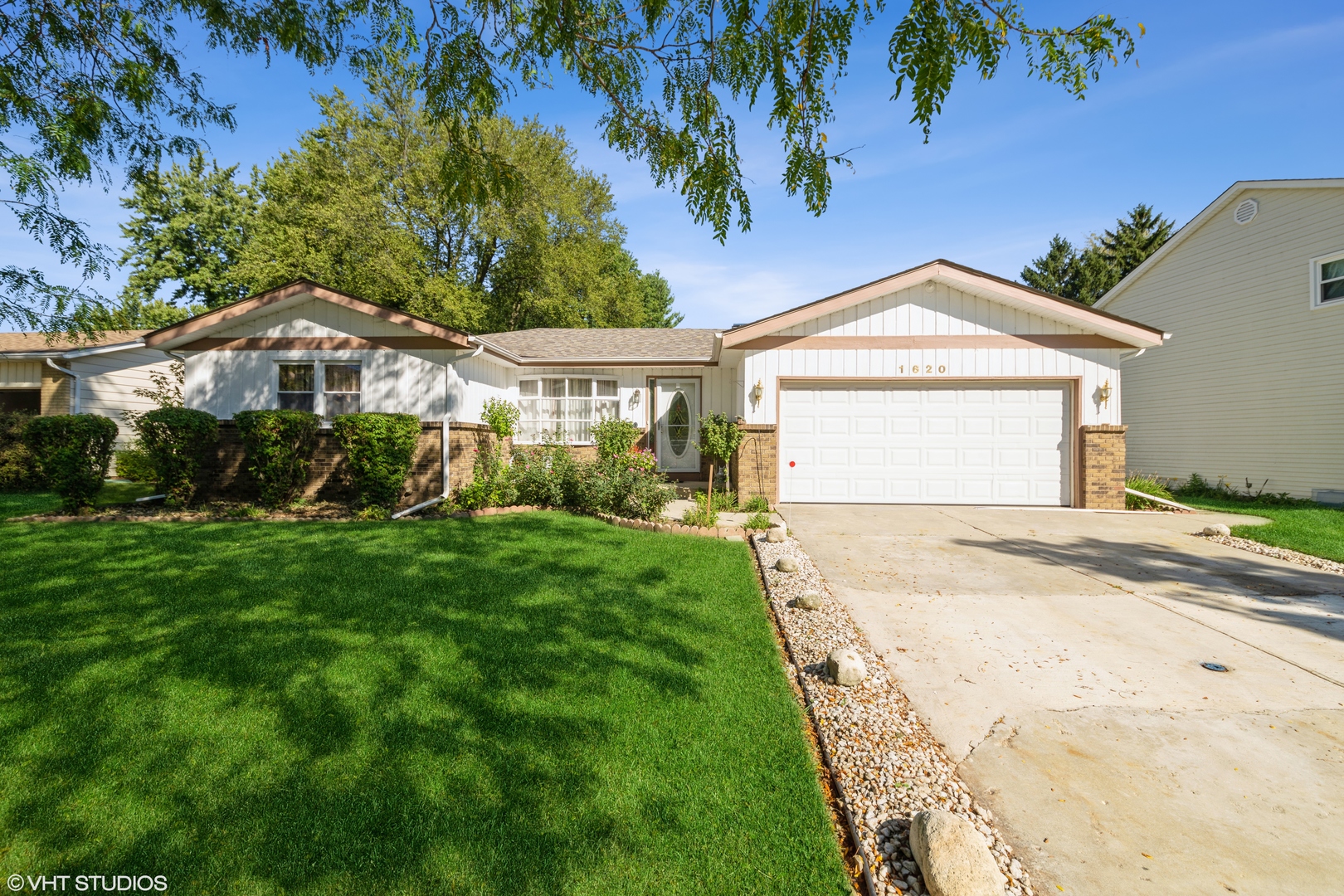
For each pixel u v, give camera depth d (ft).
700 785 9.44
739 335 38.37
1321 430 42.01
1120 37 11.00
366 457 30.40
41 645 13.78
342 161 86.69
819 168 13.78
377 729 10.71
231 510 31.42
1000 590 20.20
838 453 38.99
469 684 12.41
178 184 96.02
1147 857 8.23
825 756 10.59
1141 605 18.71
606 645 14.44
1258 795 9.54
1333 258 41.42
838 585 20.63
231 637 14.33
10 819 8.52
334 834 8.30
